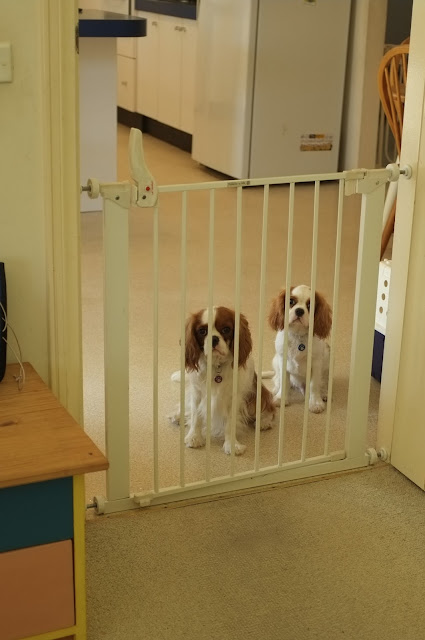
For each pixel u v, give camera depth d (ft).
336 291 7.68
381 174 7.41
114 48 15.51
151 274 13.17
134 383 9.75
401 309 7.77
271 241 14.83
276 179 7.08
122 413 7.12
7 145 6.24
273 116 17.87
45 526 5.50
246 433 8.82
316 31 17.60
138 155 6.53
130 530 7.15
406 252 7.63
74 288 6.71
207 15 18.38
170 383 9.77
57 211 6.45
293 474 7.96
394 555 6.97
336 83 18.16
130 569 6.69
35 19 6.03
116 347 6.93
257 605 6.36
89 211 16.33
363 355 7.86
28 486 5.36
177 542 7.03
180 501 7.57
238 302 7.38
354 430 8.07
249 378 8.54
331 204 17.15
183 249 7.00
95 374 9.94
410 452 7.92
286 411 9.34
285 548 7.00
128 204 6.64
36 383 6.39
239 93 17.66
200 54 18.85
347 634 6.11
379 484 7.95
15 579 5.53
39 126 6.26
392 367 8.00
